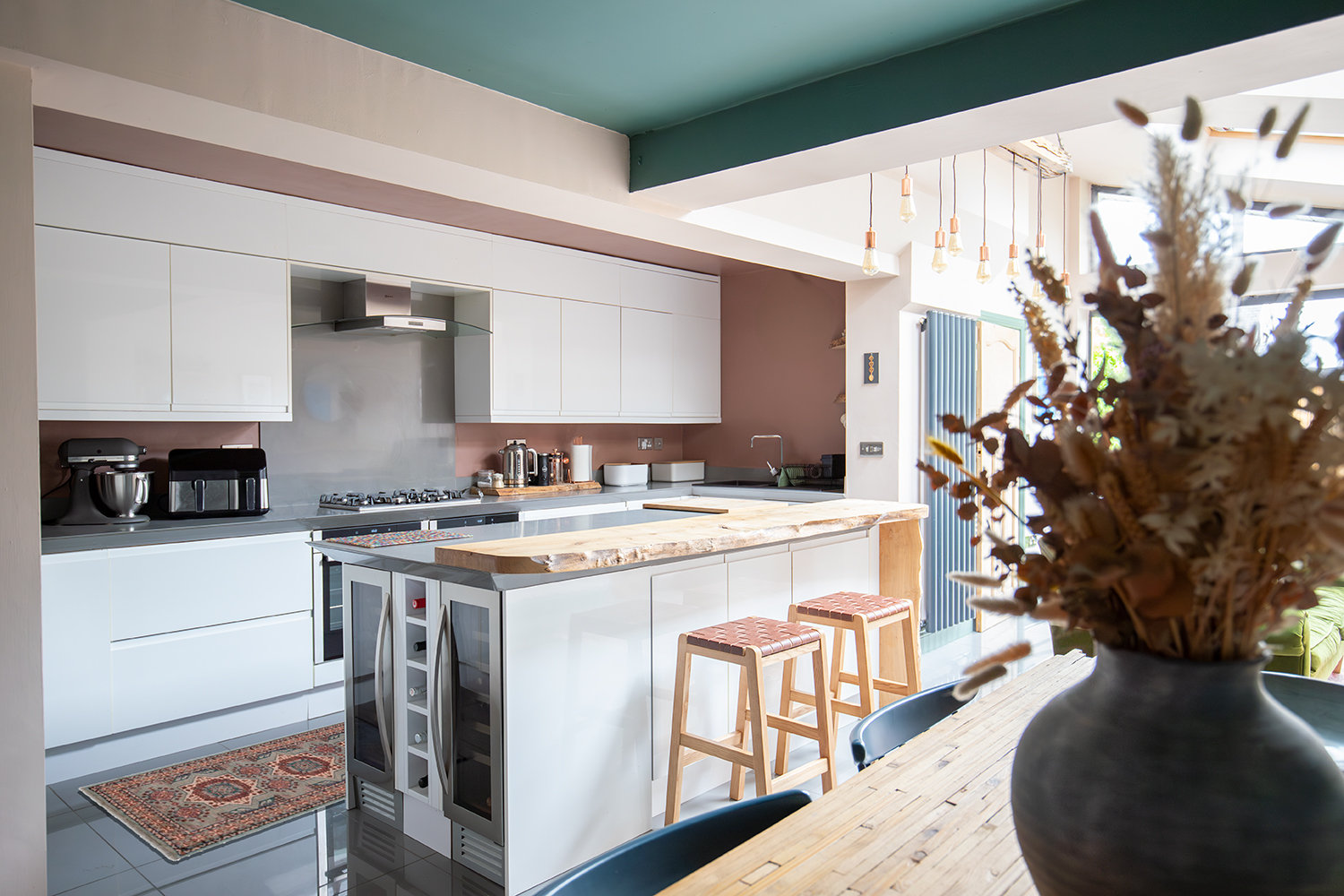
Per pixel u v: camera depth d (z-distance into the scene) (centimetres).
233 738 377
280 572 389
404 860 270
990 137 281
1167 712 79
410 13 240
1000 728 160
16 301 204
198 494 389
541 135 308
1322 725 190
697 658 315
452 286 486
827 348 614
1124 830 76
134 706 343
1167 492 73
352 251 439
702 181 325
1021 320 646
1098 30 235
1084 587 79
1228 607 76
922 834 118
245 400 400
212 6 227
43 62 202
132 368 363
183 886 253
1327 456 67
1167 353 76
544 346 534
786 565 358
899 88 271
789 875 107
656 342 612
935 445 94
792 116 295
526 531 334
